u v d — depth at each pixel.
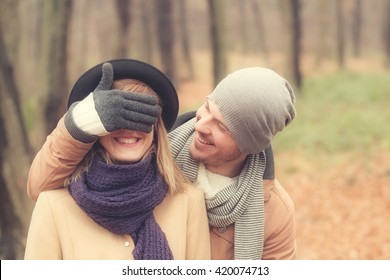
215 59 17.08
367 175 15.16
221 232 3.43
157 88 3.17
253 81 3.14
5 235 7.15
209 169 3.42
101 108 2.85
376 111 21.61
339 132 18.81
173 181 3.16
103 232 3.08
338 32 40.34
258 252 3.35
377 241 11.14
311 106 23.08
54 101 10.86
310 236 12.02
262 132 3.17
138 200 2.99
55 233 3.06
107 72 2.97
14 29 9.65
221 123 3.20
